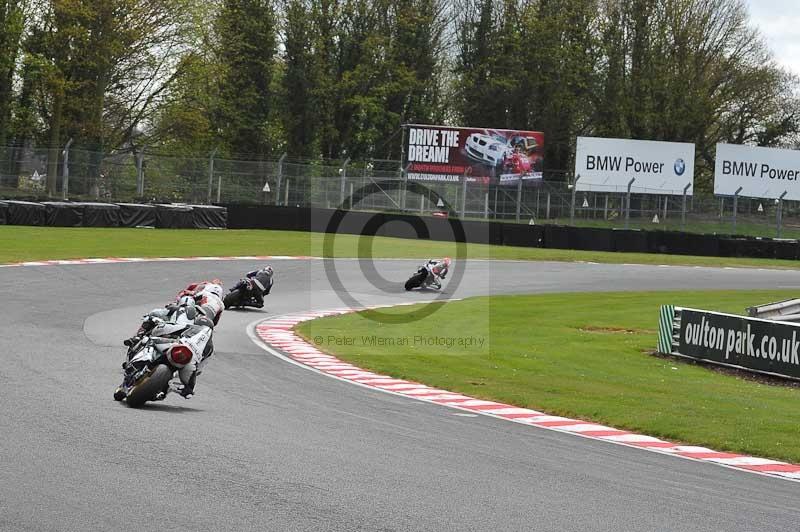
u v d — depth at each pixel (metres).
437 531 21.62
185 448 28.53
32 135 186.12
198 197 155.38
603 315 85.81
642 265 137.88
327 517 22.14
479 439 34.50
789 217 189.25
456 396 45.91
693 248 158.75
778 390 52.88
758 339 57.97
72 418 31.88
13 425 30.02
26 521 20.48
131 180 151.50
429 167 189.38
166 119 189.38
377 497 24.28
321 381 47.06
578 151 193.25
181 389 36.38
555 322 79.69
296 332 66.31
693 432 39.06
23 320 58.97
